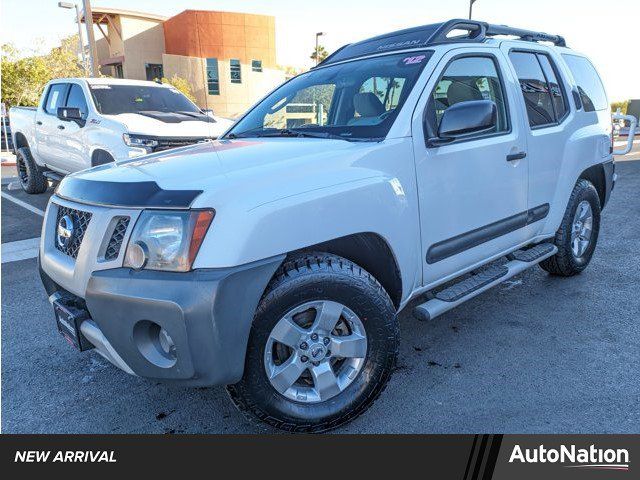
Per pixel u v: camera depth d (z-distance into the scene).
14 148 9.79
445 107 3.08
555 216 4.00
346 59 3.65
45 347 3.60
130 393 3.03
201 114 8.12
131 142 6.40
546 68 4.04
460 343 3.45
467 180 3.06
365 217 2.48
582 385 2.90
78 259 2.34
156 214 2.13
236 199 2.15
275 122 3.51
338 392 2.51
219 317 2.06
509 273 3.45
